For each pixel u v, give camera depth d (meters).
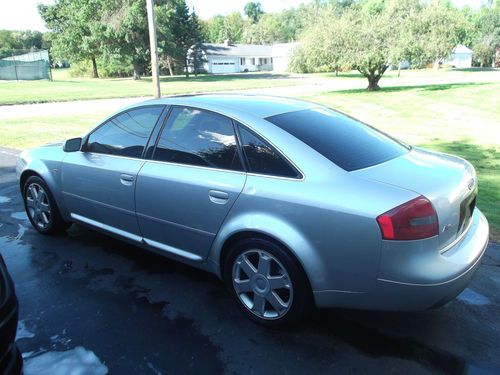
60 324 3.11
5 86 37.88
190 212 3.27
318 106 3.78
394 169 2.89
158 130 3.61
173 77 58.78
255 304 3.09
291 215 2.76
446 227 2.62
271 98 3.76
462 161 3.32
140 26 49.00
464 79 39.25
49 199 4.53
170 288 3.63
